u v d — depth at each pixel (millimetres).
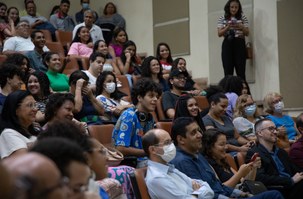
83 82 5344
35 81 5066
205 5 9586
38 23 9367
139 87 4469
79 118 5312
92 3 11195
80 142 2209
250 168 4270
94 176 2252
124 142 4273
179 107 5191
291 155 5238
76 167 1576
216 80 9344
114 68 7711
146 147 3717
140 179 3584
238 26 8219
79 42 8258
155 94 4488
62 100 3807
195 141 4090
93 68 6617
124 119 4344
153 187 3584
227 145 5340
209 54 9477
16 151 3342
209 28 9484
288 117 6574
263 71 8734
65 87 6336
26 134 3494
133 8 10836
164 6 10312
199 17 9695
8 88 4629
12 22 8602
